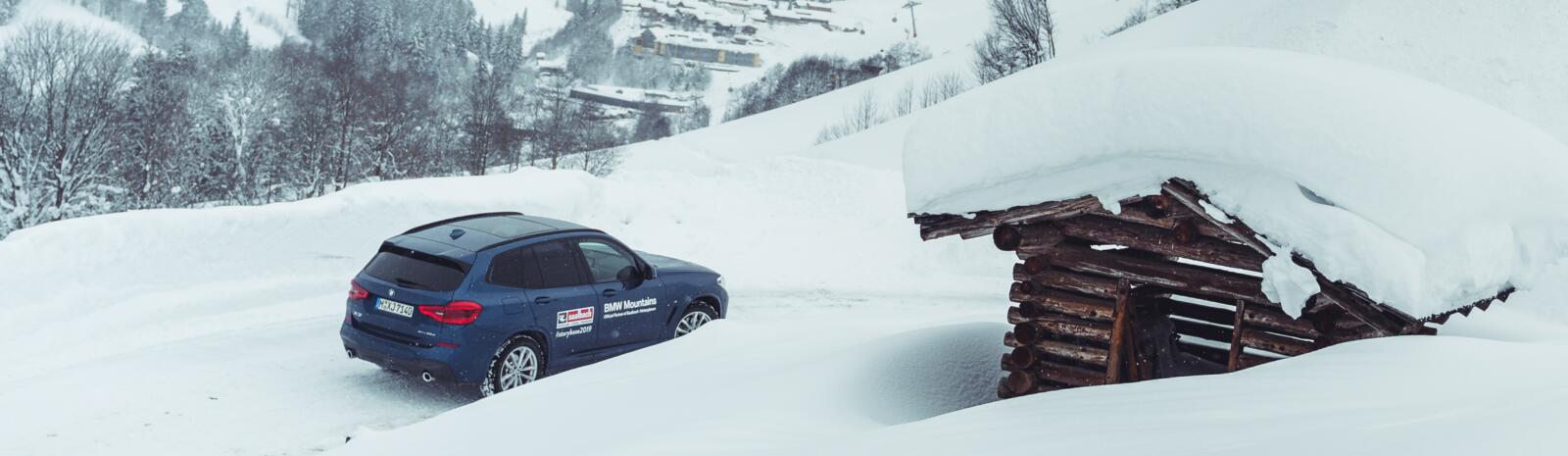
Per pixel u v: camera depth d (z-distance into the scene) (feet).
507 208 53.21
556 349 30.63
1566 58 93.86
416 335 28.14
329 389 29.71
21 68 139.95
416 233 30.96
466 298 28.27
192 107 186.19
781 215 62.85
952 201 20.21
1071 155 18.76
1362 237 15.87
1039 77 19.76
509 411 21.09
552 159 198.08
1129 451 12.57
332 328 36.88
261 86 188.34
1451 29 104.01
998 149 19.58
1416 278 15.39
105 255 37.32
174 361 31.35
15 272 34.65
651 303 33.50
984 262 56.24
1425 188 15.80
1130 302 21.11
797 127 282.77
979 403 22.20
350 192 47.80
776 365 22.80
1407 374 14.73
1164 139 17.85
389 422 27.20
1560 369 14.49
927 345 23.57
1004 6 275.59
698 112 587.68
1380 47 106.63
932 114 20.90
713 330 28.25
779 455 15.70
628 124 620.49
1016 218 20.27
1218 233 19.30
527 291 29.81
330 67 215.10
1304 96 16.96
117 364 30.71
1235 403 14.38
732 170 68.85
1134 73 18.45
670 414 19.31
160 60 198.70
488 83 248.11
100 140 143.33
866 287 51.01
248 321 36.86
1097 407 15.39
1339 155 16.38
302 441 25.14
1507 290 17.10
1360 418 12.30
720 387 20.90
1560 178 16.55
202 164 178.81
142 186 161.17
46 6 533.14
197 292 38.93
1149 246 20.01
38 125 135.74
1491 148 16.61
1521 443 9.68
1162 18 230.27
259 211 43.11
